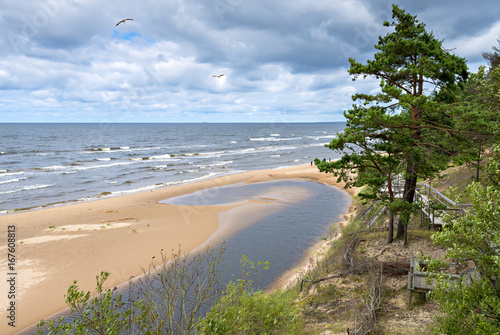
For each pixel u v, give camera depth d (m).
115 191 36.81
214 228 23.11
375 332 8.13
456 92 12.73
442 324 5.62
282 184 40.56
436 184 22.56
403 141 11.73
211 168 54.19
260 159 67.00
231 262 16.83
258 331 7.36
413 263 9.80
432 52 12.05
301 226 23.34
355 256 13.25
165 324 6.23
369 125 11.56
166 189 37.12
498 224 4.98
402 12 12.64
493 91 10.80
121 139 126.44
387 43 12.66
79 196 34.22
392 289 10.52
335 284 11.75
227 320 6.43
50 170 50.97
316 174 45.62
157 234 21.58
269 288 13.88
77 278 15.34
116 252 18.48
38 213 26.78
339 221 24.38
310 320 9.57
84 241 20.09
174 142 114.19
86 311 5.11
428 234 13.68
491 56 20.88
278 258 17.42
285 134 173.38
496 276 5.04
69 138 127.81
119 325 5.30
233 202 31.28
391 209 12.51
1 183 40.72
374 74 12.92
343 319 9.23
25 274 15.79
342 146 12.36
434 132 12.67
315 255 17.00
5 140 113.62
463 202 14.82
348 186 13.41
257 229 22.77
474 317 5.04
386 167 13.19
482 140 11.34
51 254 18.12
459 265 10.29
